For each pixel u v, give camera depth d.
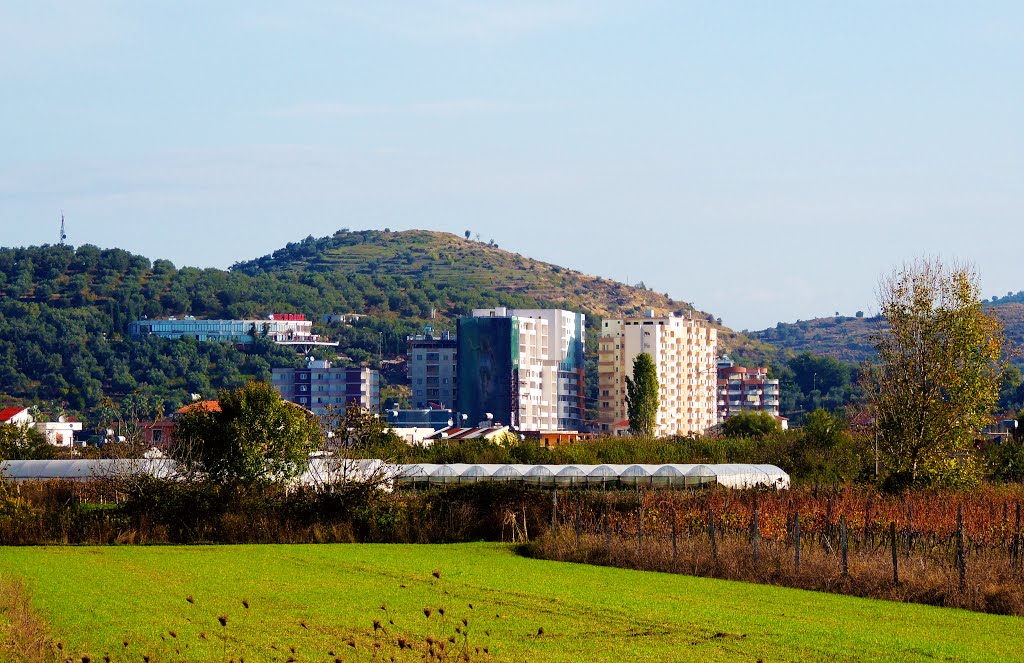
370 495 106.81
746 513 90.56
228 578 74.75
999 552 74.25
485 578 74.81
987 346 126.56
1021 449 139.75
